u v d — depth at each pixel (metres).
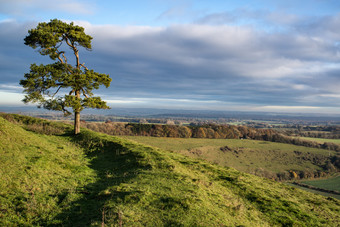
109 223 10.22
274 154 109.88
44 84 29.92
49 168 17.38
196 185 16.84
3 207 11.26
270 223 14.36
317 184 78.19
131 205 12.22
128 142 29.81
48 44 29.30
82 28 31.77
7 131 20.80
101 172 20.19
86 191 14.94
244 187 20.38
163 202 12.88
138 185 15.32
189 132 125.56
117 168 21.03
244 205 16.44
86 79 30.61
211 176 22.53
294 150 115.44
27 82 28.69
